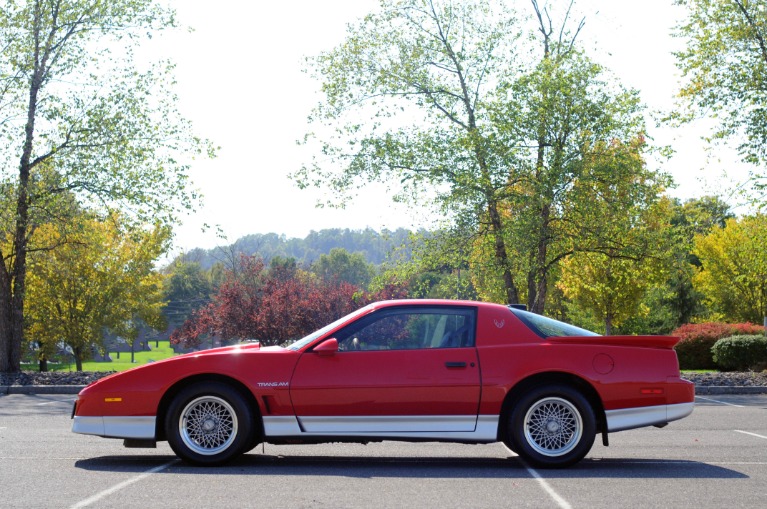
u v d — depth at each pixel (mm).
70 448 8367
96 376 19766
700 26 22672
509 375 7125
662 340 7340
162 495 5754
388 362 7160
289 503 5484
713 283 43625
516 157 22266
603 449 8469
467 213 22797
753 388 17500
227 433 7125
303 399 7082
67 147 22641
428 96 24594
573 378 7250
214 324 31328
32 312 31094
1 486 6105
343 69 25266
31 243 26234
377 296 31609
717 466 7277
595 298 32188
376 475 6688
